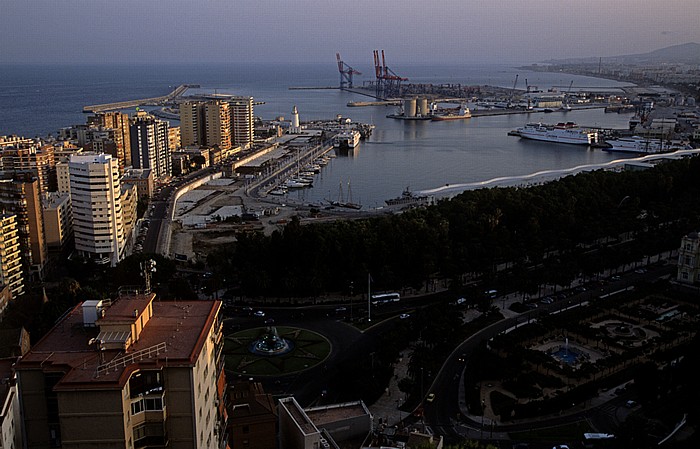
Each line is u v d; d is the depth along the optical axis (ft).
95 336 430.20
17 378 395.14
